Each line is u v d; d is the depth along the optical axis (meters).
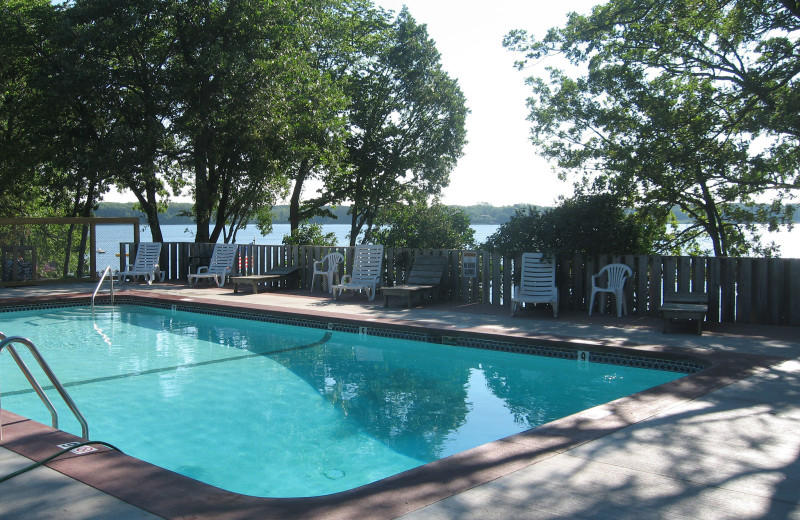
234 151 20.16
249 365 8.02
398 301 11.78
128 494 3.07
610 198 10.44
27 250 15.80
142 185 19.88
